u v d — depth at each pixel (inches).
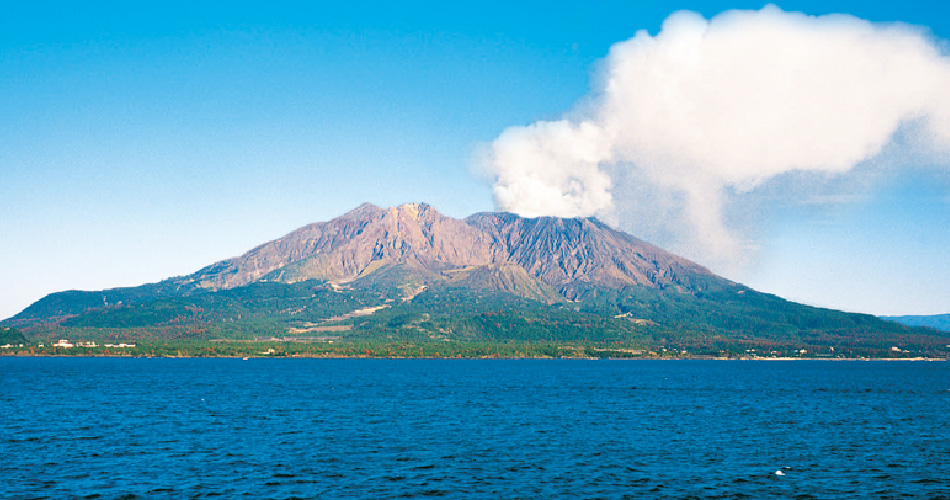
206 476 4025.6
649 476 4092.0
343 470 4188.0
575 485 3882.9
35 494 3646.7
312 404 7755.9
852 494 3740.2
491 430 5743.1
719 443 5172.2
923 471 4247.0
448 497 3649.1
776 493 3752.5
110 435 5364.2
